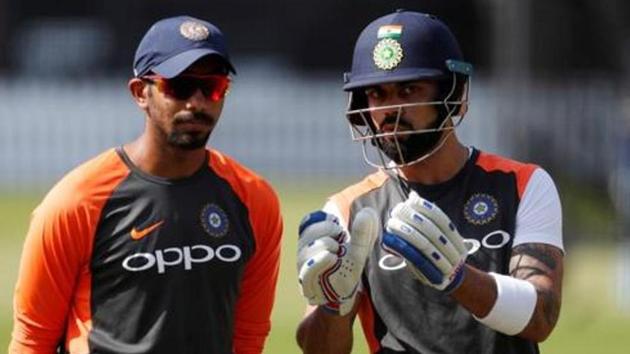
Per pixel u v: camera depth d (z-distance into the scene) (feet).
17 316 64.44
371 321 63.67
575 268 175.01
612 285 175.42
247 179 65.05
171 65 61.72
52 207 62.85
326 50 377.91
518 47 205.46
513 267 62.13
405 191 63.77
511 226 62.75
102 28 375.04
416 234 57.31
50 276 63.00
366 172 313.32
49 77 354.95
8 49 370.53
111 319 62.90
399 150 61.98
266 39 379.35
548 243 62.34
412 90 61.41
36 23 377.50
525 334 60.54
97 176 63.16
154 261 62.64
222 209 63.87
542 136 201.77
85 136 312.50
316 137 313.94
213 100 62.44
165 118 62.34
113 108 313.32
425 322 62.44
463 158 63.77
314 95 316.60
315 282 59.77
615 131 205.77
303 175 312.91
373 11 375.04
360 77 61.82
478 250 62.49
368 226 59.47
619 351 138.41
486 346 62.08
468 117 281.74
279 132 313.94
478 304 59.21
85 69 369.09
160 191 63.16
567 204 181.37
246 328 66.44
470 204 63.05
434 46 61.46
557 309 61.41
